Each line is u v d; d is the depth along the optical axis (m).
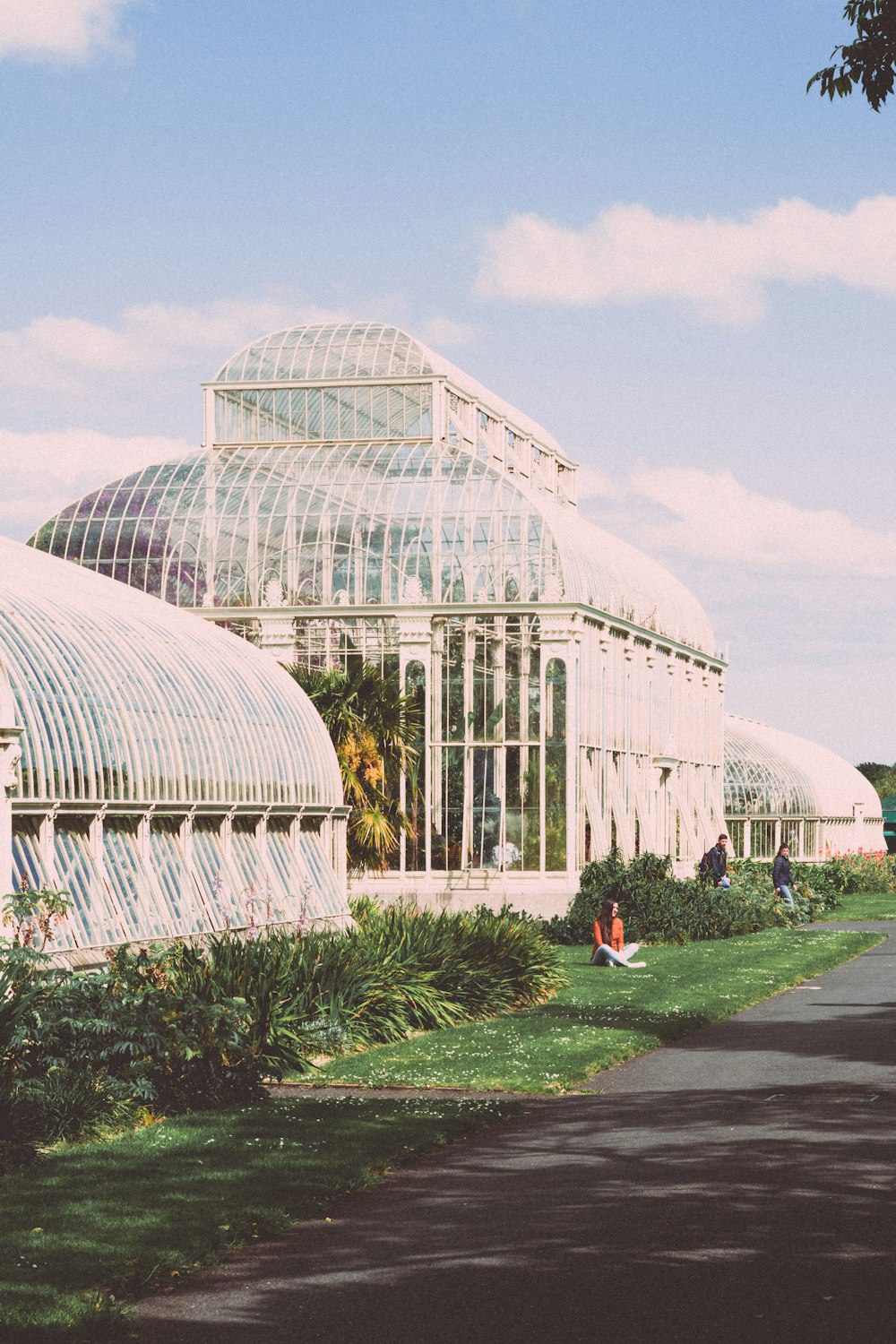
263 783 30.11
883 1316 9.76
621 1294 10.26
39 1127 14.98
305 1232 11.93
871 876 65.31
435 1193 13.05
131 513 47.91
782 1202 12.56
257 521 46.75
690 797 57.66
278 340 52.25
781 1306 9.96
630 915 40.19
